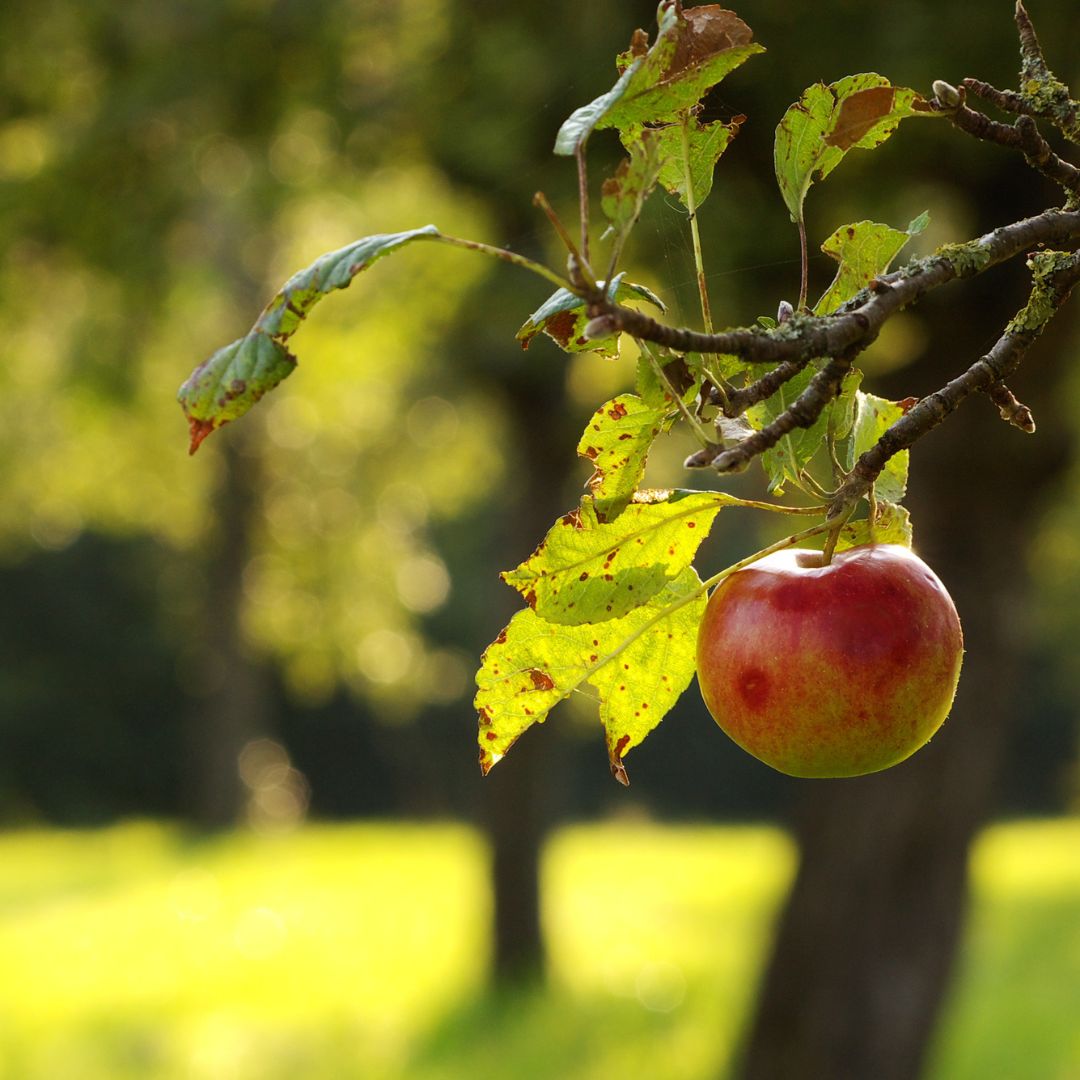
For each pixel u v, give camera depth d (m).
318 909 24.09
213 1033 15.61
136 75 10.88
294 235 17.53
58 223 11.03
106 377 12.79
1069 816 50.44
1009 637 10.23
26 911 24.95
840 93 2.15
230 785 39.78
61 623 47.78
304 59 10.98
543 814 18.45
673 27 1.81
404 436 29.34
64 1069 13.98
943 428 9.95
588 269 1.65
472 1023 16.09
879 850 10.27
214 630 38.62
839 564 2.15
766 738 2.11
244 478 36.66
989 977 17.38
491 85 10.04
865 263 2.19
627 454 2.16
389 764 51.56
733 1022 15.59
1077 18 7.82
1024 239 1.95
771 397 2.09
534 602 2.10
